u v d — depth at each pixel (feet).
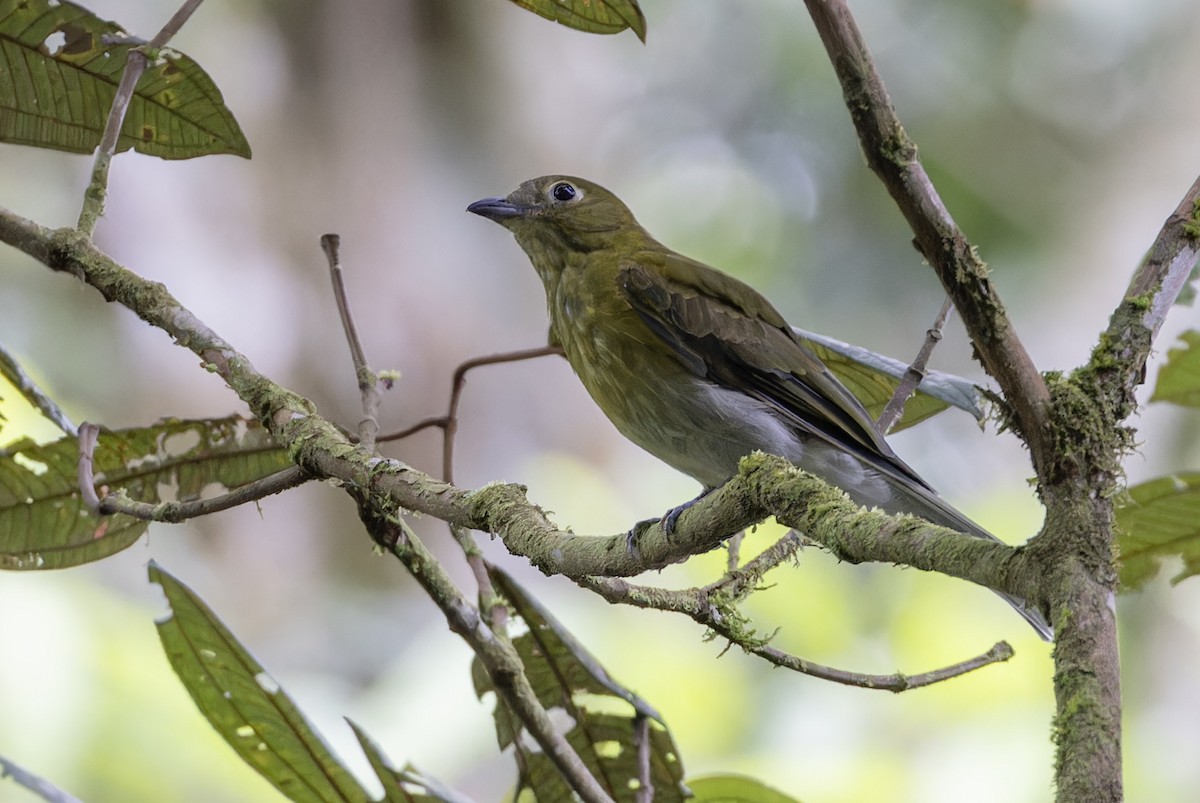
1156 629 44.24
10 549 19.35
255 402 16.87
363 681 43.11
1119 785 8.98
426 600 47.73
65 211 48.52
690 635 36.58
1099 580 10.00
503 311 54.29
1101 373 11.43
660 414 24.89
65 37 18.83
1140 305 11.84
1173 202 58.18
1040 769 34.47
